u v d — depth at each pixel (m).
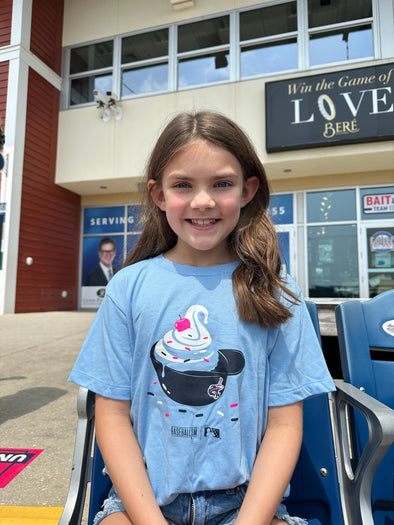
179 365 0.94
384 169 8.11
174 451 0.89
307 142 7.54
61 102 9.50
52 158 9.22
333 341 2.69
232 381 0.92
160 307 0.98
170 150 0.99
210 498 0.87
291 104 7.68
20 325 6.26
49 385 3.04
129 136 8.80
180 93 8.59
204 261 1.08
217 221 1.00
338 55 7.92
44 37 9.10
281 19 8.31
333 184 8.38
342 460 1.06
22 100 8.35
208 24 8.77
